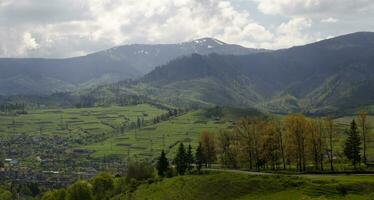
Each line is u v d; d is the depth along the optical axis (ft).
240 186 429.79
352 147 508.12
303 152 515.50
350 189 360.28
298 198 358.23
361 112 523.29
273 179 419.95
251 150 577.02
